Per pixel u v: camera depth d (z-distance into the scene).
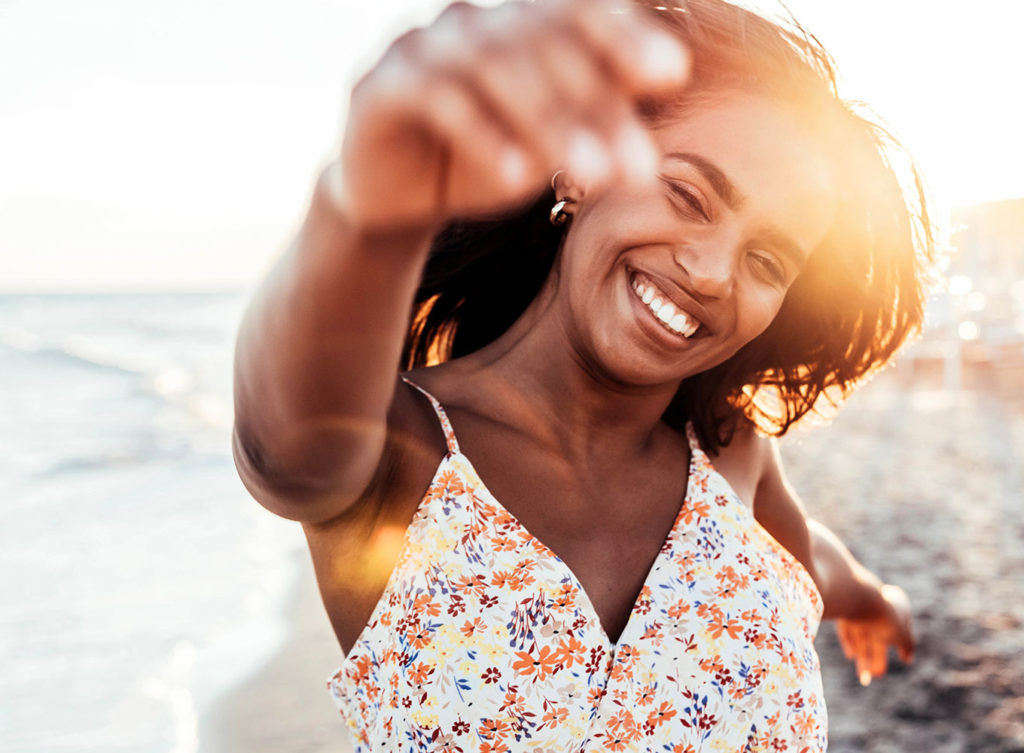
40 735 5.29
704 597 1.46
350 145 0.71
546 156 0.64
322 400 0.95
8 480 14.00
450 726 1.27
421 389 1.39
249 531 10.45
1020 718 4.18
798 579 1.78
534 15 0.64
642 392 1.41
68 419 20.91
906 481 10.05
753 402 1.82
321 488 1.09
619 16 0.63
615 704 1.33
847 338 1.78
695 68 1.30
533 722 1.28
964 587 6.23
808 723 1.52
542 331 1.42
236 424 1.03
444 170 0.72
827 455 12.05
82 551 9.70
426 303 1.73
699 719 1.39
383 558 1.32
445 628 1.29
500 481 1.36
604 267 1.30
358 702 1.35
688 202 1.26
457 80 0.64
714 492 1.57
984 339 18.89
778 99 1.33
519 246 1.60
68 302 106.44
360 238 0.81
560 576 1.33
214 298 115.19
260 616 7.31
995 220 20.22
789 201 1.30
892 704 4.44
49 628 7.22
